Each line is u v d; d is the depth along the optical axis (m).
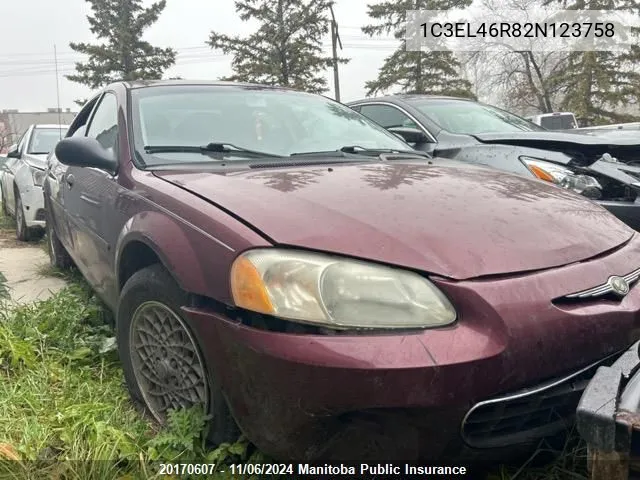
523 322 1.79
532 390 1.80
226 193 2.23
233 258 1.93
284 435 1.83
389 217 2.04
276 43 33.12
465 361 1.70
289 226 1.96
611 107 29.75
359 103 6.23
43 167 6.61
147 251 2.48
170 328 2.33
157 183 2.51
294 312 1.78
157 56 40.59
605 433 1.42
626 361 1.67
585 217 2.37
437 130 5.24
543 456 2.04
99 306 3.73
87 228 3.29
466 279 1.83
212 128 3.07
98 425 2.30
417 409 1.70
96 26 40.12
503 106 33.06
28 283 4.93
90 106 4.23
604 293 1.98
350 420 1.77
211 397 2.13
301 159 2.90
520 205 2.31
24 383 2.71
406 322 1.76
